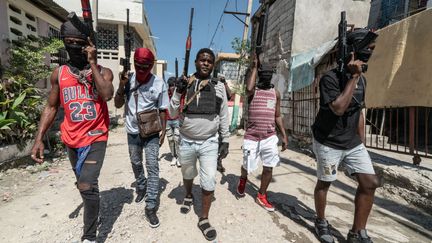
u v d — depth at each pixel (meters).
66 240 2.49
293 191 4.02
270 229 2.86
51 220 2.83
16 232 2.60
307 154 6.41
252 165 3.33
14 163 4.44
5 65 5.73
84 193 2.16
